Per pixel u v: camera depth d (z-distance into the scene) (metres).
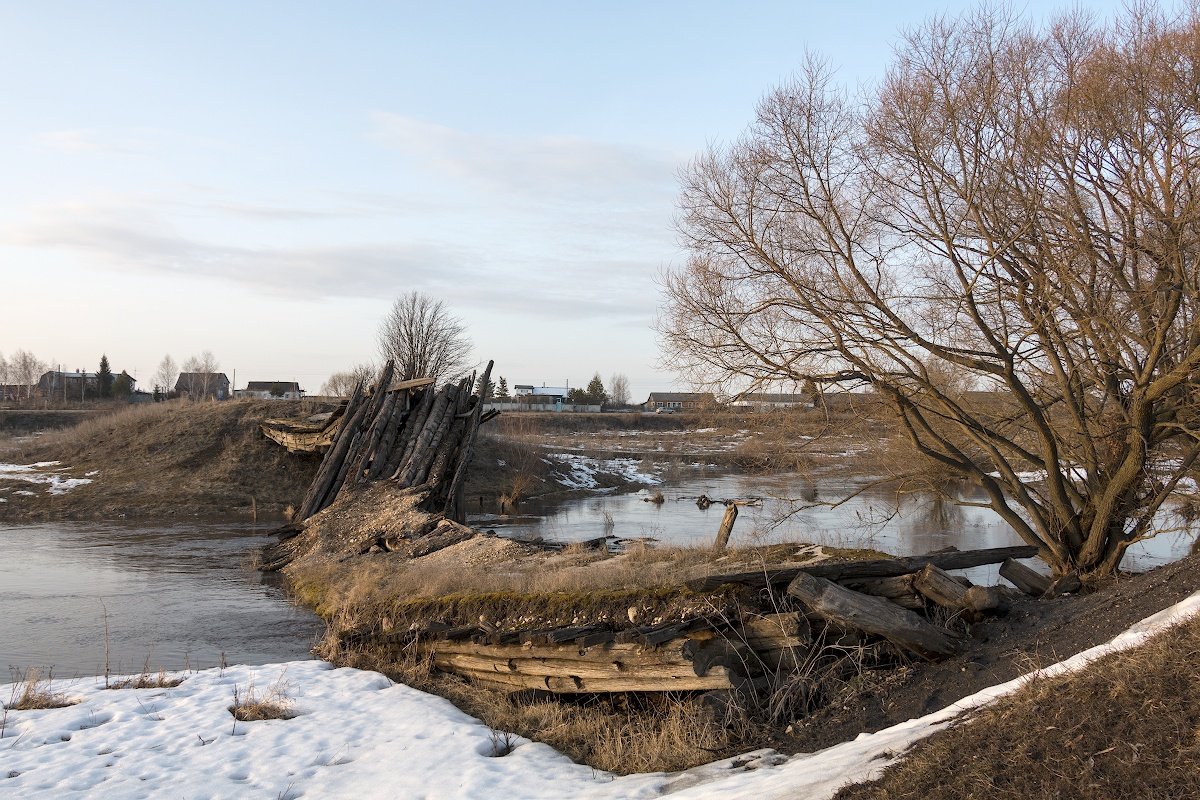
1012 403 15.62
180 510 35.22
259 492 37.81
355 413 31.61
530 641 10.62
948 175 13.70
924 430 14.51
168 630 15.77
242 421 44.38
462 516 30.16
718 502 39.00
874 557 11.38
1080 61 13.68
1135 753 4.89
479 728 9.80
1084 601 9.39
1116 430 12.98
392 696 11.14
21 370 121.06
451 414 31.58
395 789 7.83
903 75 14.48
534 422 70.44
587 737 9.30
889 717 8.06
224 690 11.23
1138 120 12.77
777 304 14.95
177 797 7.61
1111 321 12.91
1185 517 14.34
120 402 95.00
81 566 23.00
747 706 8.84
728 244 15.31
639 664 9.69
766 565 11.19
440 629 12.14
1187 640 5.91
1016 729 5.67
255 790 7.83
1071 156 13.45
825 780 6.18
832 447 16.30
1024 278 13.75
